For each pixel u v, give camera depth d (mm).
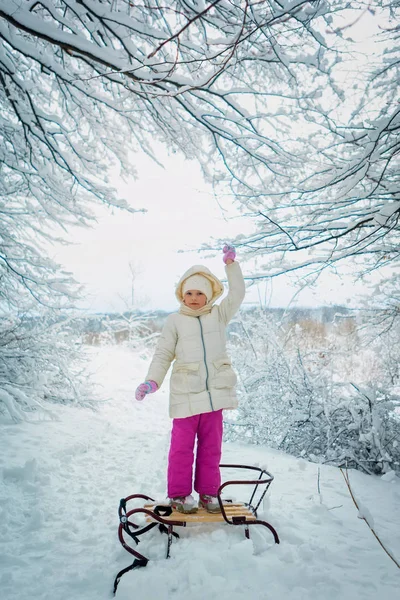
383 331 5414
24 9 3984
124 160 6625
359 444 4441
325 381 4895
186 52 5098
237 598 1874
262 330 5730
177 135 6023
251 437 5176
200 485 2582
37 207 6613
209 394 2605
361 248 4172
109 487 3391
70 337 7281
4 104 5762
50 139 5562
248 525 2486
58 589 2020
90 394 7922
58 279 6629
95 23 4422
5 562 2248
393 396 4508
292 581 2029
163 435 5195
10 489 3227
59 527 2652
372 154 3709
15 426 5016
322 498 3199
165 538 2402
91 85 5883
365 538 2562
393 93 4461
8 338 6684
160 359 2729
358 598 1922
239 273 2887
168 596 1911
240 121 5211
